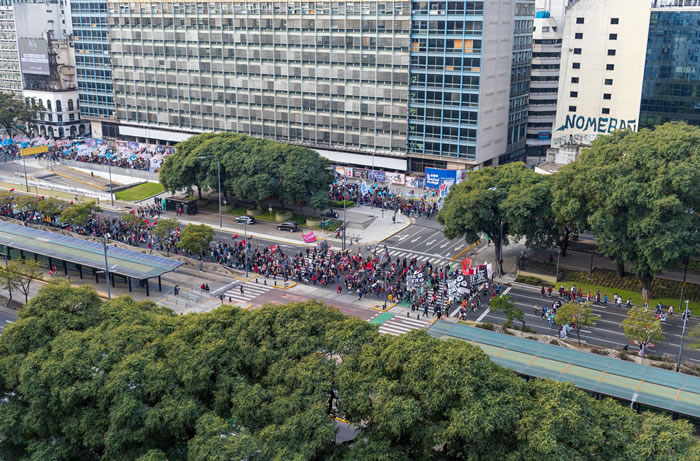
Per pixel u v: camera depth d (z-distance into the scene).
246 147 142.12
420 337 55.75
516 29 163.25
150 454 49.16
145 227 128.88
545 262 115.25
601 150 103.62
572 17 148.38
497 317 95.81
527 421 47.22
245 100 184.50
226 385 53.59
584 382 66.62
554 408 48.19
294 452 48.00
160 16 191.25
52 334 60.62
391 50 158.62
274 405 51.16
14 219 138.25
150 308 69.75
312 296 103.12
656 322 80.19
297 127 178.50
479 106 152.00
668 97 142.12
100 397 53.34
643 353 82.38
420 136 161.50
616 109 148.62
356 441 52.31
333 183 157.62
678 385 66.62
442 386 49.56
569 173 104.38
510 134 173.62
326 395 52.47
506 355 72.19
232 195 158.50
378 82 162.75
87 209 130.62
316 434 48.84
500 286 103.06
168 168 148.00
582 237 129.25
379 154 168.50
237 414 51.62
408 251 123.69
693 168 92.38
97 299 65.88
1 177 174.25
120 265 105.38
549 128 187.25
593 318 86.31
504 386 50.31
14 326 60.06
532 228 107.06
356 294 104.12
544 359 71.44
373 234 132.88
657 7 139.00
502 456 47.47
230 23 179.88
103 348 56.50
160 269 104.62
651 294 101.88
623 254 98.12
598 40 147.00
